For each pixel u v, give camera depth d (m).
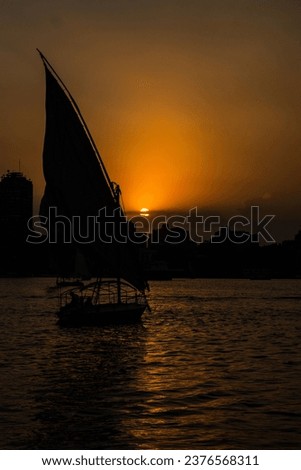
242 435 21.78
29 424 22.88
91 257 56.56
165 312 86.69
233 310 92.44
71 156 55.31
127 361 38.78
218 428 22.56
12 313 83.12
